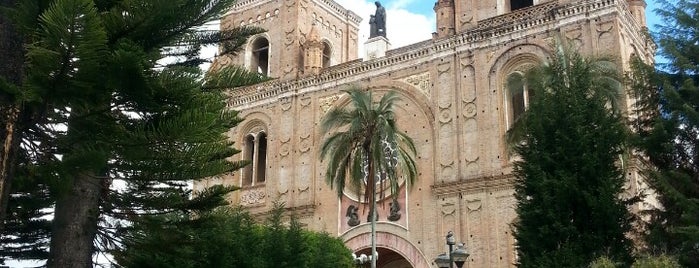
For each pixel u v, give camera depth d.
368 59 48.16
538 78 28.56
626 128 27.66
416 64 45.00
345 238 44.25
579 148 24.91
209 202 20.88
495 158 39.78
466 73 42.56
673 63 28.03
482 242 38.59
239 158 51.69
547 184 24.52
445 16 44.62
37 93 13.68
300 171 47.78
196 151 16.41
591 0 38.84
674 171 25.77
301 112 49.41
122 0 15.28
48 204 20.16
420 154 43.03
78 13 12.23
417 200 42.22
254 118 51.94
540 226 24.66
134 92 15.11
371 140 36.06
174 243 19.92
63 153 16.53
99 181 19.08
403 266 45.72
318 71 50.09
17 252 24.12
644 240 26.17
